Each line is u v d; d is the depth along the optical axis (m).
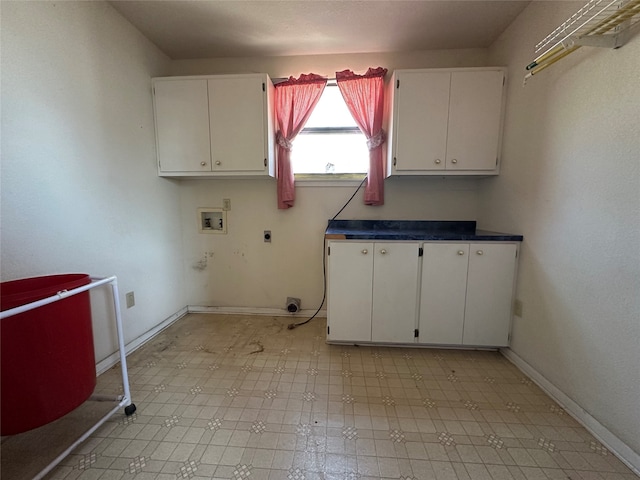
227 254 2.60
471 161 2.00
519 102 1.79
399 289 1.90
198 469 1.08
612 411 1.17
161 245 2.29
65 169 1.48
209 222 2.60
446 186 2.37
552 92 1.51
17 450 1.15
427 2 1.68
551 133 1.52
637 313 1.08
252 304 2.64
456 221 2.37
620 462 1.11
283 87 2.25
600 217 1.23
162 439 1.21
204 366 1.78
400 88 1.97
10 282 1.15
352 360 1.85
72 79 1.50
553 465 1.10
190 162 2.18
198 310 2.68
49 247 1.41
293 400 1.47
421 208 2.40
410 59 2.26
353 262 1.90
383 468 1.08
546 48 1.54
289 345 2.05
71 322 1.09
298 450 1.16
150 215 2.15
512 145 1.86
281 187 2.38
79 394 1.13
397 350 1.98
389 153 2.14
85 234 1.60
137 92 1.99
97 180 1.67
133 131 1.96
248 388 1.56
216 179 2.51
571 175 1.39
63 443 1.19
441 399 1.48
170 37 2.07
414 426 1.29
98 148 1.68
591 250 1.28
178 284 2.54
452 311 1.90
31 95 1.31
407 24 1.89
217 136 2.14
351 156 2.43
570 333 1.40
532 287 1.68
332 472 1.07
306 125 2.40
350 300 1.94
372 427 1.29
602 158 1.22
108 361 1.75
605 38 1.13
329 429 1.27
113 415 1.35
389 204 2.42
